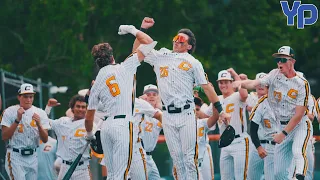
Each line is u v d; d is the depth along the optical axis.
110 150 26.84
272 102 29.94
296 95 29.34
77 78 53.78
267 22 56.88
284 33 56.97
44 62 53.94
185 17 55.97
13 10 54.81
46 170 34.66
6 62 55.25
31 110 32.19
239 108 32.66
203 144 31.56
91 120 27.44
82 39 55.12
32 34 53.50
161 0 55.00
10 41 55.00
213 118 30.77
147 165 32.56
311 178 33.47
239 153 32.56
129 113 26.78
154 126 32.53
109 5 54.22
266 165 32.00
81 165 31.64
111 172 26.95
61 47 53.47
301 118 29.45
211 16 56.31
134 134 27.48
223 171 33.16
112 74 26.81
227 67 55.28
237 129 32.69
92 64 53.25
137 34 27.20
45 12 53.12
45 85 40.06
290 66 29.34
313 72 66.19
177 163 27.27
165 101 27.17
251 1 57.12
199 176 29.03
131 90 26.91
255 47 56.72
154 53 27.41
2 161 34.59
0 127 32.62
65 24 53.28
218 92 55.12
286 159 30.42
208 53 56.28
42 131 31.73
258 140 30.86
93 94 27.00
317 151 38.53
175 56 27.23
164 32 55.44
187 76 27.06
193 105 27.19
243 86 29.84
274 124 31.27
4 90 37.06
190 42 27.48
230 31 56.97
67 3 52.84
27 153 32.25
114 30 55.16
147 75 54.53
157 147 36.47
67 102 53.19
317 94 66.62
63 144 31.73
